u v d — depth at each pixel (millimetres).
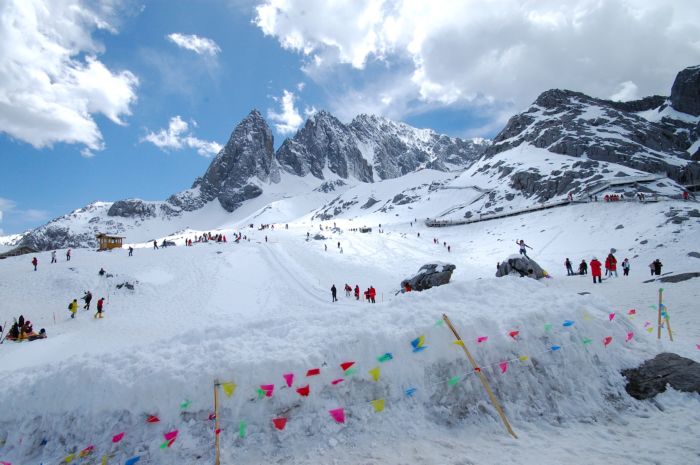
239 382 6898
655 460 5766
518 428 6852
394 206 124000
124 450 6426
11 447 6805
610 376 8039
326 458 6137
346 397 7047
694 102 141250
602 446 6266
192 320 28016
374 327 8109
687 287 18125
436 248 61625
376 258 54781
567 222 58781
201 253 47938
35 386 7359
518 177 92375
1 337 21469
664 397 7473
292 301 33594
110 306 30500
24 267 38000
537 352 8016
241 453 6270
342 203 171125
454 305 9219
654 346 9062
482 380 7293
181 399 6770
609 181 72000
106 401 6855
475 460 5938
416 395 7195
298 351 7441
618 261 38688
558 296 9859
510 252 52844
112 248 51125
